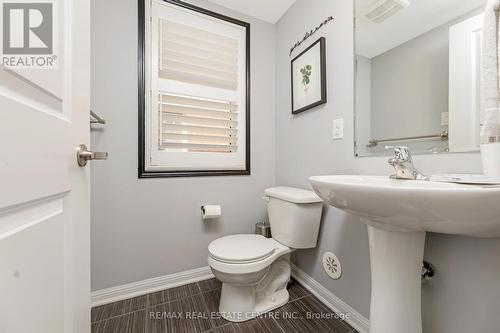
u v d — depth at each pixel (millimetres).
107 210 1354
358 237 1156
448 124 833
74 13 585
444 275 828
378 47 1072
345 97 1220
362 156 1130
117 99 1367
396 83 1007
